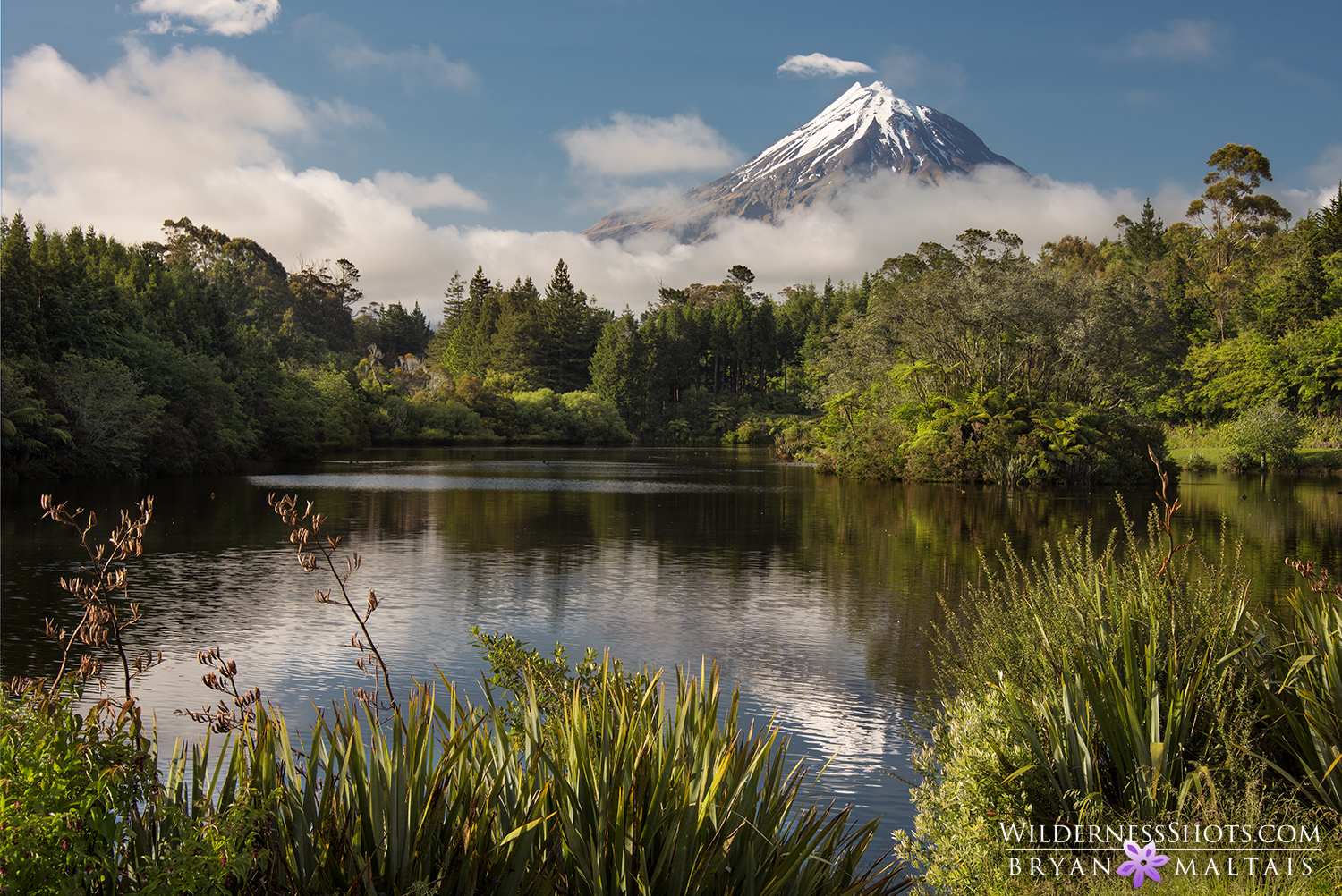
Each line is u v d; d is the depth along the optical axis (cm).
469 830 300
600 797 304
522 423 10588
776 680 1021
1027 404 4584
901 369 5022
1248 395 6719
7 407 3747
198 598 1454
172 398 4956
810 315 12781
